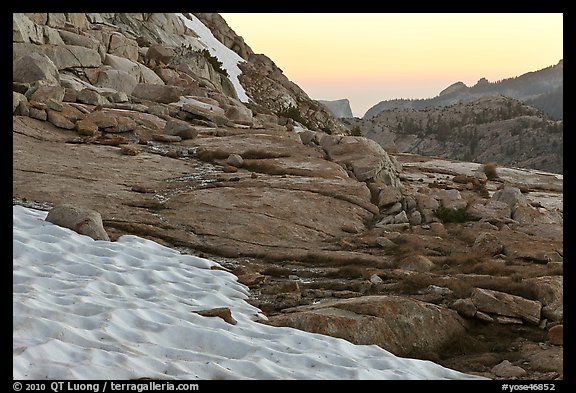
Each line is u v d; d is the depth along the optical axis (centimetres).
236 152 2542
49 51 3681
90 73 3831
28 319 970
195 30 7756
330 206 2027
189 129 2766
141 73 4378
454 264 1584
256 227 1800
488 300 1259
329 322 1137
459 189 2927
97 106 2956
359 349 1077
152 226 1727
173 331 1039
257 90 7300
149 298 1215
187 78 4984
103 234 1561
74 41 4106
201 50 6812
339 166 2459
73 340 952
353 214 2022
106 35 4669
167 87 3772
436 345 1162
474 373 1066
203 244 1670
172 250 1570
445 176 3428
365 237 1825
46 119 2623
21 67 3116
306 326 1138
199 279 1387
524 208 2181
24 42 3653
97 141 2538
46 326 962
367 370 975
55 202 1820
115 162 2308
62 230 1512
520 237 1805
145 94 3744
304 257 1633
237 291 1352
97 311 1083
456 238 1877
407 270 1525
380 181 2538
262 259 1631
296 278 1510
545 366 1070
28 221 1559
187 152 2569
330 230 1883
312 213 1952
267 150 2580
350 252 1688
